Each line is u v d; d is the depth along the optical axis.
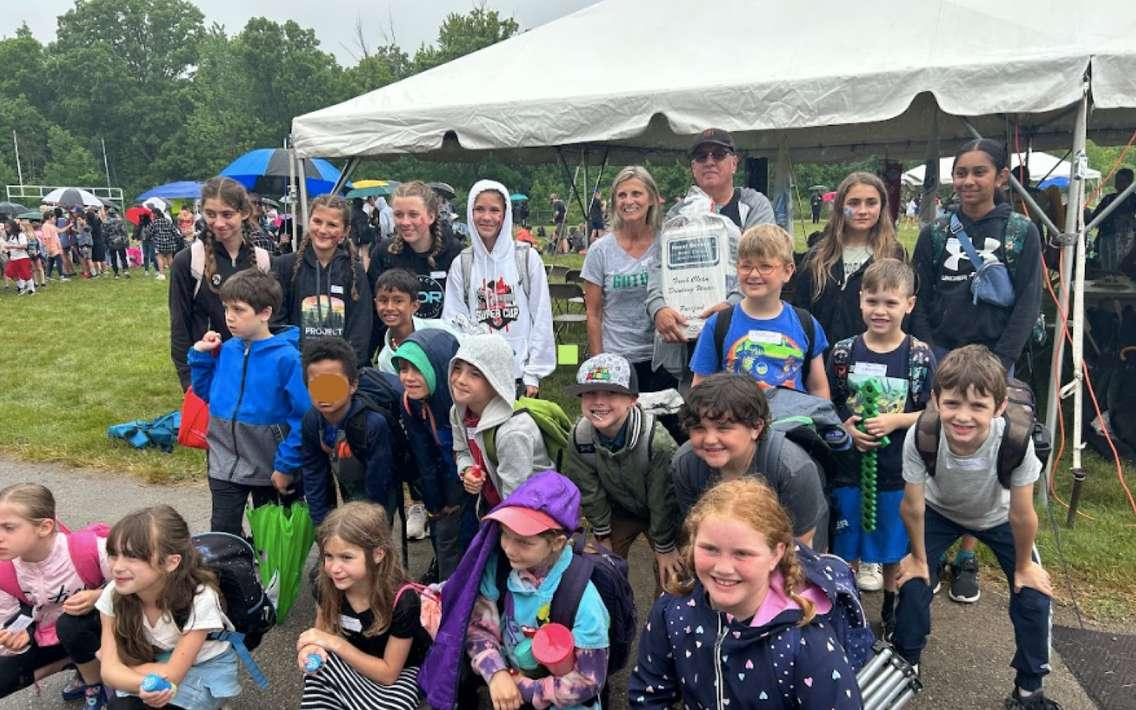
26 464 5.57
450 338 3.18
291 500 3.54
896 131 8.87
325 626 2.50
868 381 3.04
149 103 82.69
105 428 6.41
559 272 11.15
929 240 3.84
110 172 82.81
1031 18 5.02
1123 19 4.74
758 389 2.42
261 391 3.37
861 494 3.04
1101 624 3.29
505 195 3.91
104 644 2.43
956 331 3.73
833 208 3.65
